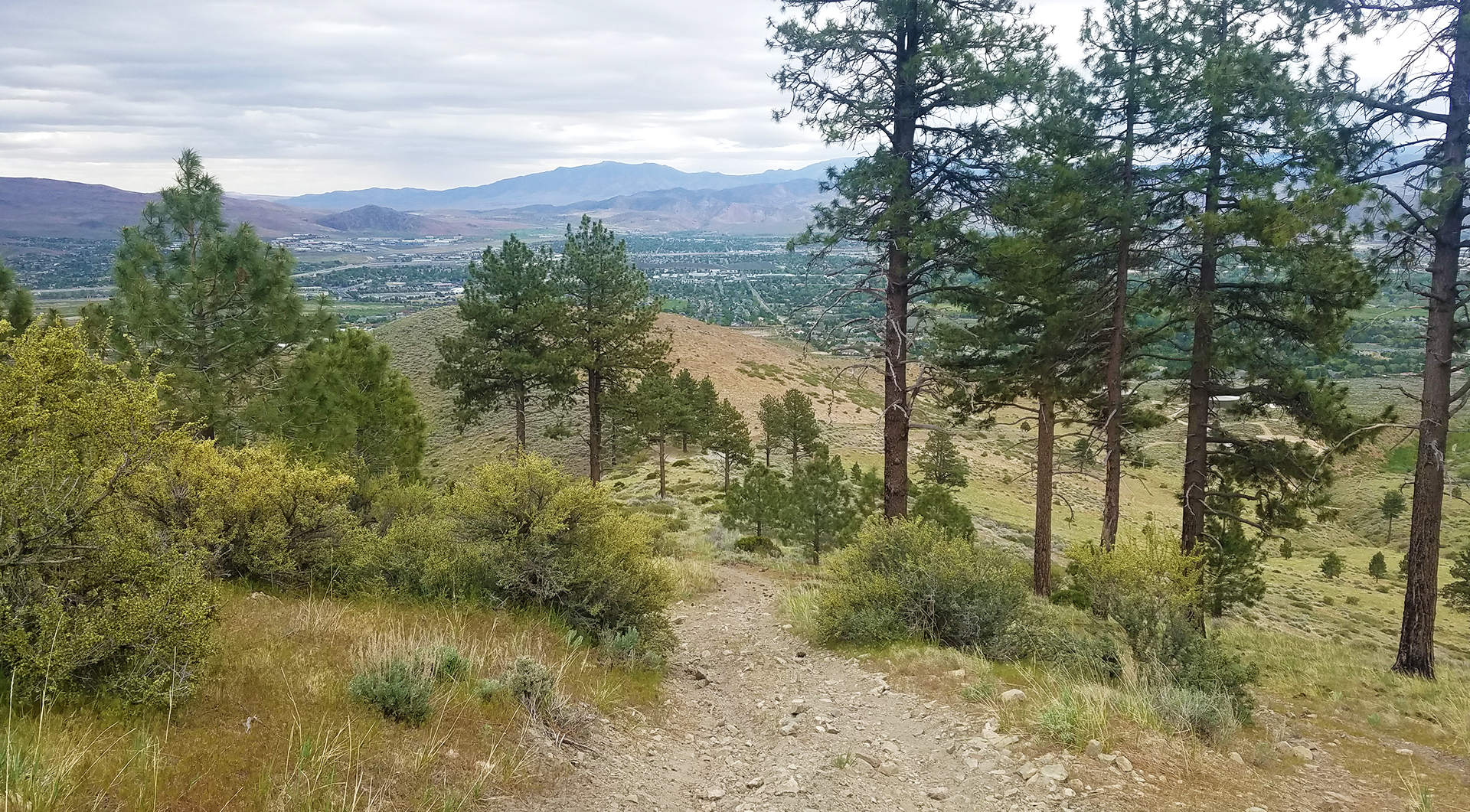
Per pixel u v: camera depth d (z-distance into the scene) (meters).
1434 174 11.46
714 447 44.16
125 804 3.40
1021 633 9.99
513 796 4.57
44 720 3.99
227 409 17.73
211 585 5.23
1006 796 5.52
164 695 4.41
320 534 8.99
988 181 14.30
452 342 30.22
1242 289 13.89
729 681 9.21
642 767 5.79
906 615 10.47
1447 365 12.08
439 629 7.40
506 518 9.56
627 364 29.19
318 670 5.66
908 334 14.73
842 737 7.01
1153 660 8.18
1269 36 12.66
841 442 61.19
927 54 12.89
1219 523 16.05
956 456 48.34
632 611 9.36
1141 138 14.14
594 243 28.23
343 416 21.39
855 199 14.16
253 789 3.81
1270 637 17.03
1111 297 15.48
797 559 24.52
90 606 4.66
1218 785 5.75
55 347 4.85
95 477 4.84
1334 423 13.31
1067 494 56.16
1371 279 12.58
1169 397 16.05
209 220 18.81
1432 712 9.52
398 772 4.39
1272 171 12.59
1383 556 54.66
